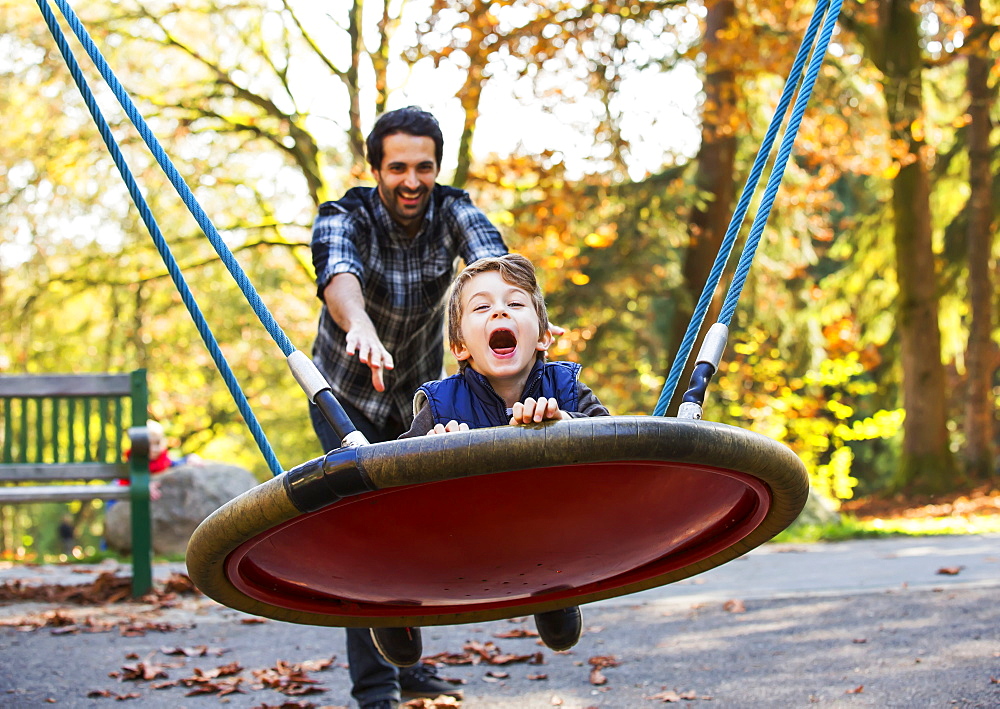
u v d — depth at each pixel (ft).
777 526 7.22
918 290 56.44
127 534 30.63
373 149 10.25
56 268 56.34
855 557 23.13
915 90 51.72
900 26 51.31
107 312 60.08
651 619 15.70
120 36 53.36
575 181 44.80
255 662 13.30
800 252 56.59
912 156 49.24
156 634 15.33
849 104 50.03
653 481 6.31
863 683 10.93
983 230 56.90
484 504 6.18
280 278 62.03
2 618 16.55
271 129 55.57
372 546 6.67
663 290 49.24
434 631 15.30
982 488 54.80
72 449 19.20
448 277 10.57
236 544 6.28
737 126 45.60
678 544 7.54
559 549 6.82
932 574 18.95
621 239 48.42
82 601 18.19
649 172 48.98
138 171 52.75
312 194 55.31
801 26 46.01
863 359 61.57
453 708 10.62
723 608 16.33
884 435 60.80
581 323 49.70
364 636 9.82
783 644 13.26
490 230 10.39
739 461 6.03
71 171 53.31
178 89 55.47
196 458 32.17
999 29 51.39
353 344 8.81
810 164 49.29
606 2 42.47
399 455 5.55
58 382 18.80
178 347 62.28
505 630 15.25
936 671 11.22
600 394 58.80
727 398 60.59
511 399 8.00
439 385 8.09
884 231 60.54
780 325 59.77
